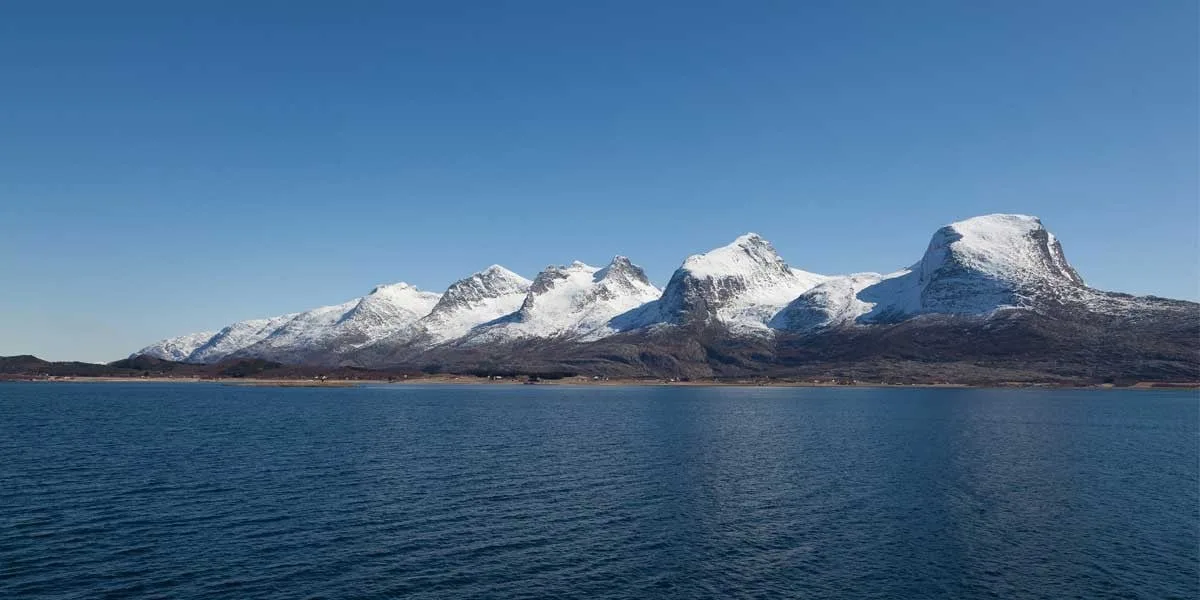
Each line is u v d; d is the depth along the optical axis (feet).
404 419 451.94
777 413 525.34
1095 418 484.33
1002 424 432.25
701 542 157.38
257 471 236.84
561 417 479.00
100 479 219.00
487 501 194.39
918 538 161.48
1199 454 296.10
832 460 272.72
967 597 127.03
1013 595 127.95
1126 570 141.08
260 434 348.59
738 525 171.53
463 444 315.37
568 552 149.38
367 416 474.49
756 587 130.93
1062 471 249.34
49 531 158.51
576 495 203.41
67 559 139.74
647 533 164.04
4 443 303.27
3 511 176.35
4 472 229.86
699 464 261.44
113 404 591.78
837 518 178.91
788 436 357.82
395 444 313.12
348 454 278.87
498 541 156.25
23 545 148.15
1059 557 148.66
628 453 289.74
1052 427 414.82
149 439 322.14
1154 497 205.16
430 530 163.94
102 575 131.23
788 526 171.01
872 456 284.41
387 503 190.19
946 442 333.62
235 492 201.67
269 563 139.13
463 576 134.41
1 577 129.49
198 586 126.52
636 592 127.85
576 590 128.36
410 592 125.90
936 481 228.22
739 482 225.15
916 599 125.90
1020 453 295.89
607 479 229.25
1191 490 215.92
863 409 574.97
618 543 155.94
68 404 588.09
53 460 256.11
